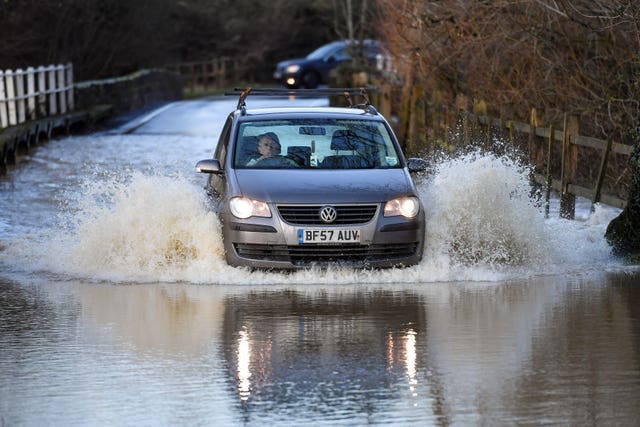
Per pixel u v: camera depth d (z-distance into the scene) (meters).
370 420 14.63
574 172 37.91
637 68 44.00
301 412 15.02
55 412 15.16
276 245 25.67
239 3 174.38
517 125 42.62
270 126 28.83
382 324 20.75
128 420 14.77
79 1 96.44
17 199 41.81
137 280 25.97
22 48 88.81
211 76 165.50
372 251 25.92
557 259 28.28
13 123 62.75
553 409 15.05
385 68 73.62
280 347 18.92
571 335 19.64
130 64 108.25
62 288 25.05
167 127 80.12
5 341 19.58
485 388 16.17
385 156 28.28
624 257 28.66
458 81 56.47
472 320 21.03
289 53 174.25
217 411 15.12
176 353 18.55
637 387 16.14
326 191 26.00
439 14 54.34
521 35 49.09
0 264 28.17
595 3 44.88
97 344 19.27
